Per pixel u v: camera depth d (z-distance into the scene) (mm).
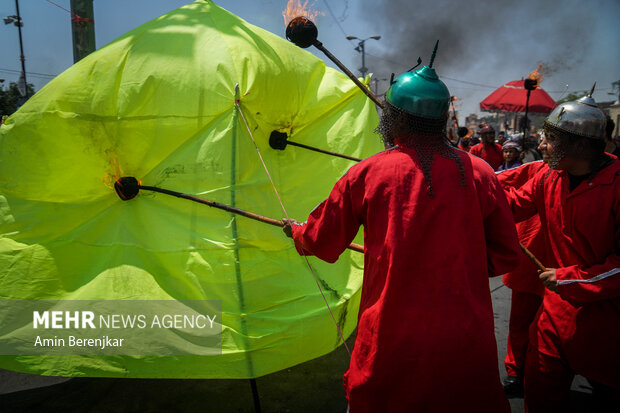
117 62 2473
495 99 11016
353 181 1668
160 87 2385
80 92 2451
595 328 2041
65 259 2463
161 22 2684
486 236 1713
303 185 2918
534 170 2605
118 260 2406
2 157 2539
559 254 2215
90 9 4719
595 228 1985
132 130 2418
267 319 2330
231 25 2668
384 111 1733
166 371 2258
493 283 5020
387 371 1546
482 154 7031
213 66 2398
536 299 2943
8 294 2395
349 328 2738
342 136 3246
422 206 1552
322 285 2645
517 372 3018
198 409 2748
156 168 2482
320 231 1745
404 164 1604
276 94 2623
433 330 1509
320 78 3254
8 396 2875
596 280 1944
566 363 2199
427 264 1532
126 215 2512
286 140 2842
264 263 2434
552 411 2303
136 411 2732
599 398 2924
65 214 2535
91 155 2477
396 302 1540
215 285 2320
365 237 1681
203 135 2406
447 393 1515
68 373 2305
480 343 1527
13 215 2531
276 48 2832
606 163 2021
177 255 2363
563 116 1975
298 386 2988
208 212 2377
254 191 2445
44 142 2469
